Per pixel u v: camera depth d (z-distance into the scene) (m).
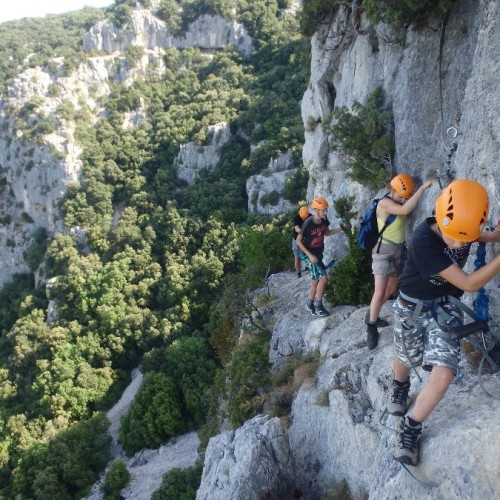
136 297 50.53
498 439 4.01
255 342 14.62
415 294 4.24
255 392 13.02
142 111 81.25
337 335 10.44
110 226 67.69
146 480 27.80
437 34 8.93
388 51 11.63
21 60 84.38
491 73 5.71
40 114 74.06
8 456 32.84
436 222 4.02
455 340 4.10
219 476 10.38
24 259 75.12
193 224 57.19
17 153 74.38
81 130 74.56
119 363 44.72
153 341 44.44
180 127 71.62
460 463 4.15
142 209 66.12
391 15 9.22
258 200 57.38
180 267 50.91
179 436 31.44
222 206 59.66
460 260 4.23
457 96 8.36
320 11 17.09
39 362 43.28
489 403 4.51
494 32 5.77
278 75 74.38
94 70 83.38
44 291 63.75
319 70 18.64
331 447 8.66
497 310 5.32
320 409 9.07
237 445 10.28
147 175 71.19
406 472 4.73
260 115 65.62
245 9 87.75
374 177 11.72
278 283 19.33
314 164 20.45
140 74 86.00
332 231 11.32
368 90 14.20
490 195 5.55
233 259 48.28
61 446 30.52
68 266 61.19
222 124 67.44
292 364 11.73
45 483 28.27
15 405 43.12
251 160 60.81
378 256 7.73
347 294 11.94
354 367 8.59
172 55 88.06
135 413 32.22
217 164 67.06
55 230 72.12
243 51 88.31
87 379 40.22
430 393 4.07
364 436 7.54
